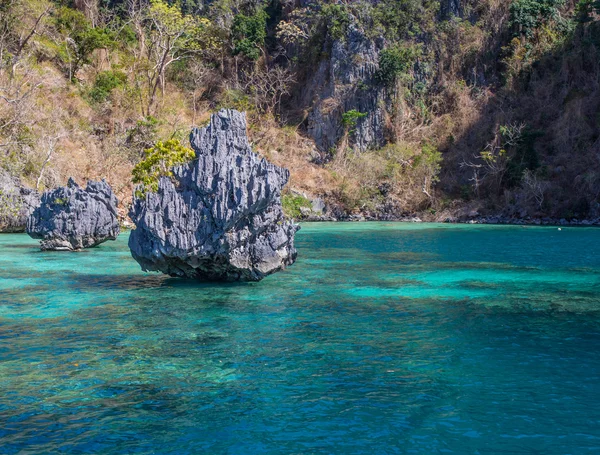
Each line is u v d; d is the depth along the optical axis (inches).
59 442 238.4
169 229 559.5
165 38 2139.5
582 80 2023.9
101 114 1879.9
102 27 2235.5
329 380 308.7
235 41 2379.4
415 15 2320.4
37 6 1962.4
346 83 2235.5
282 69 2432.3
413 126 2212.1
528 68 2118.6
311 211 1907.0
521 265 751.7
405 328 415.8
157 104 2054.6
